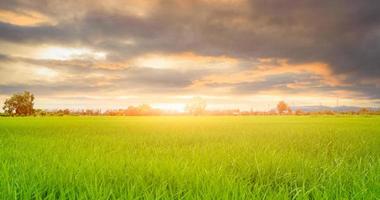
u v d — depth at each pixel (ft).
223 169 16.93
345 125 84.58
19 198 12.64
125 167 18.17
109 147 29.76
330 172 16.83
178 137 41.86
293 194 13.52
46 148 28.32
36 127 70.38
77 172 16.01
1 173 15.25
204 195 12.53
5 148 28.22
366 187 13.38
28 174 15.80
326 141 35.65
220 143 33.53
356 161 22.22
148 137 41.63
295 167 18.86
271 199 12.30
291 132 52.26
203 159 21.77
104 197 11.91
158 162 19.33
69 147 29.68
